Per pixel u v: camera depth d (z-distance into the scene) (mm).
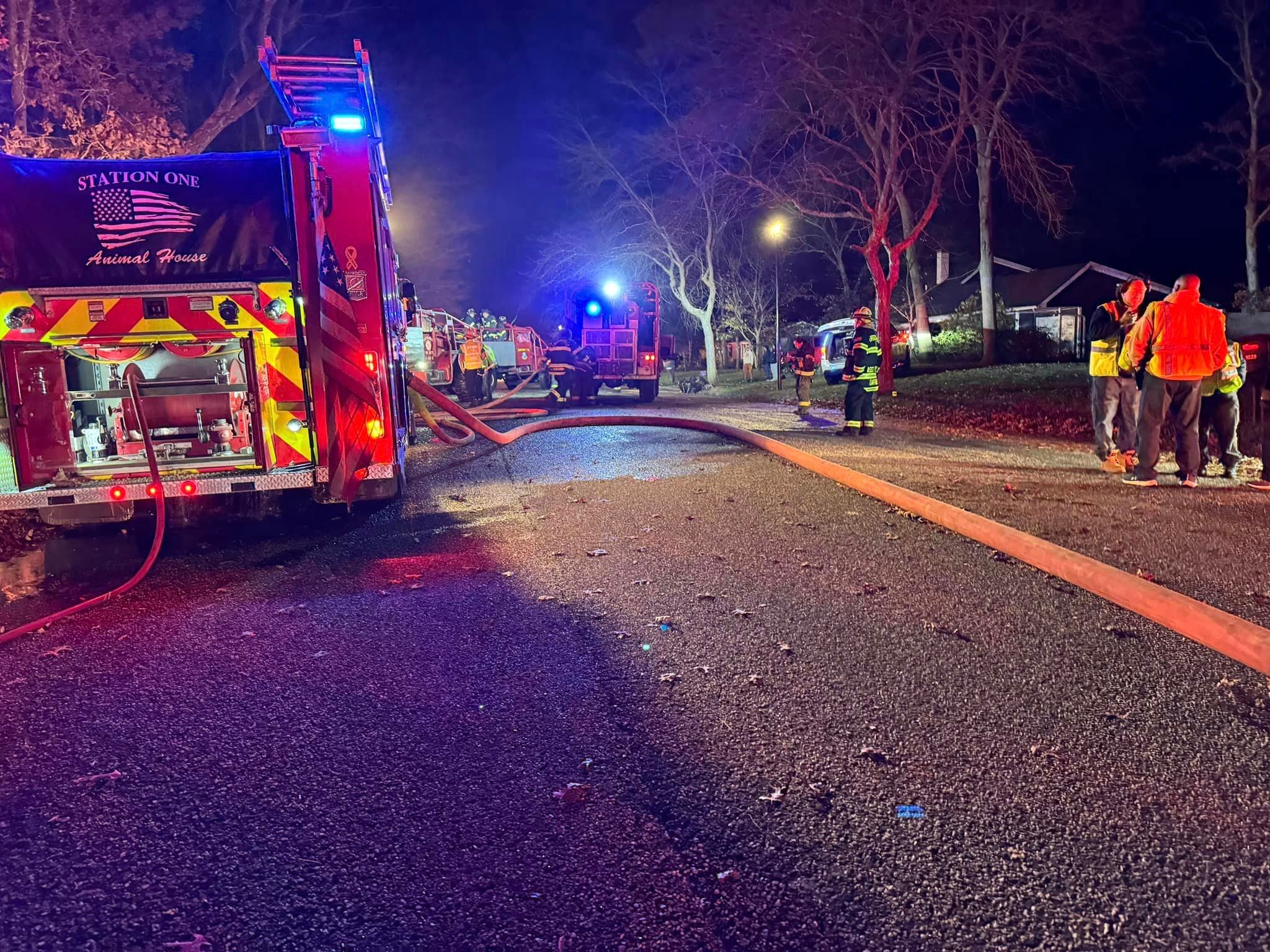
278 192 6285
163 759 3318
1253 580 5094
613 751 3301
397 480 6980
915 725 3443
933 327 42625
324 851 2705
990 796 2932
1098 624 4496
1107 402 9594
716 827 2793
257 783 3121
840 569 5586
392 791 3047
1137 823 2770
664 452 11312
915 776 3070
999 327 34125
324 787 3090
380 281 6656
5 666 4355
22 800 3043
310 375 6398
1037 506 7297
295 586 5680
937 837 2711
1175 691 3697
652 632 4523
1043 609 4746
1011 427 15625
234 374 6613
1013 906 2391
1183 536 6176
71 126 13984
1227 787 2965
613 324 23453
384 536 7055
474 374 22016
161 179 6133
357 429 6633
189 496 6602
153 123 14727
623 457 11008
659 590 5234
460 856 2666
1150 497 7793
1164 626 4434
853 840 2701
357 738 3461
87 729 3594
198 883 2557
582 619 4773
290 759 3295
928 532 6523
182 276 6184
